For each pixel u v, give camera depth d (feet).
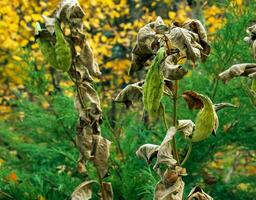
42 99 14.84
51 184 13.85
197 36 6.18
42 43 6.78
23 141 15.78
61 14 6.66
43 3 33.24
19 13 37.81
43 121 14.61
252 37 6.76
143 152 6.68
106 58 40.04
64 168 14.52
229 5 15.14
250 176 14.90
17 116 18.31
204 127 6.40
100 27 36.81
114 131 14.47
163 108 6.43
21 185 13.58
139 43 6.57
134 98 6.96
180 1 38.04
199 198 6.58
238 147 16.01
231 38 14.62
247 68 6.76
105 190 7.28
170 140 6.32
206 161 14.30
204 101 6.38
